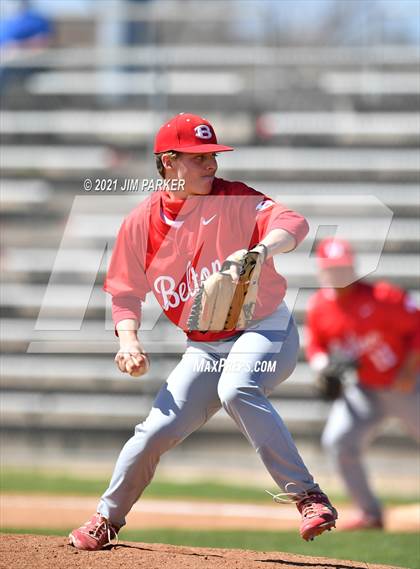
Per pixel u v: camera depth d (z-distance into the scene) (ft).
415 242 134.51
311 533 46.26
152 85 141.18
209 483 116.78
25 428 135.33
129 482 48.83
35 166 143.02
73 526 84.23
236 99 146.61
